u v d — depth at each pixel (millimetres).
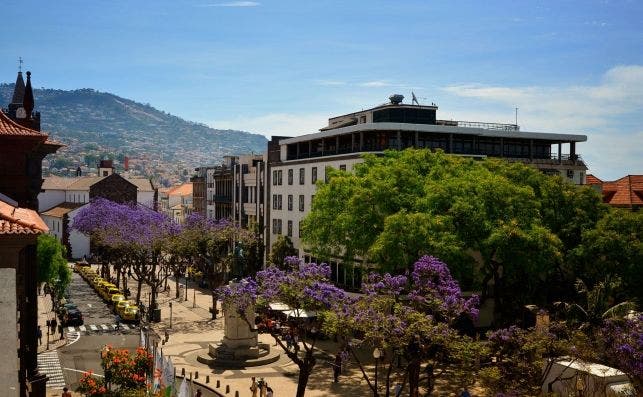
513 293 45812
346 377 39938
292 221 73188
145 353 33688
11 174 28594
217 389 37625
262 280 33094
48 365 42031
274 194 78500
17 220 19672
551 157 71375
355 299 31312
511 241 40094
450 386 36594
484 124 69438
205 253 68688
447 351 30594
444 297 29531
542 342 29172
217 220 92000
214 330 55656
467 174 46438
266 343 49000
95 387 29859
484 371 29359
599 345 29344
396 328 27016
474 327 50656
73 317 57531
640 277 41969
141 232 67875
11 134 28141
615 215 44750
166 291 80500
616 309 35312
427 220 39750
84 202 119875
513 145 69625
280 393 36688
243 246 78312
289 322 36719
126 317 58781
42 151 33719
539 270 41875
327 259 50031
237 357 43688
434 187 42594
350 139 68500
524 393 29750
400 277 31078
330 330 29109
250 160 90500
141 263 71062
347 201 45938
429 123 69062
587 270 44500
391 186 44594
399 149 59781
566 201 47781
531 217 43125
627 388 26688
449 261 39219
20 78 77562
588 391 27906
